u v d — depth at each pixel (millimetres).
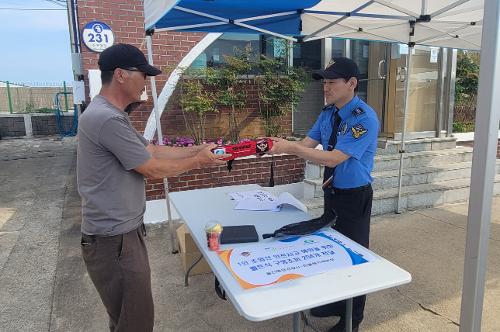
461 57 7125
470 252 1711
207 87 5262
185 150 2426
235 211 2578
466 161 6312
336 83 2279
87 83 4902
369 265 1714
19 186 7047
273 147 2156
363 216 2412
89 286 3340
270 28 3672
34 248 4168
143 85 1868
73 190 6707
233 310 2947
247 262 1740
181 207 2686
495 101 1567
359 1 3148
